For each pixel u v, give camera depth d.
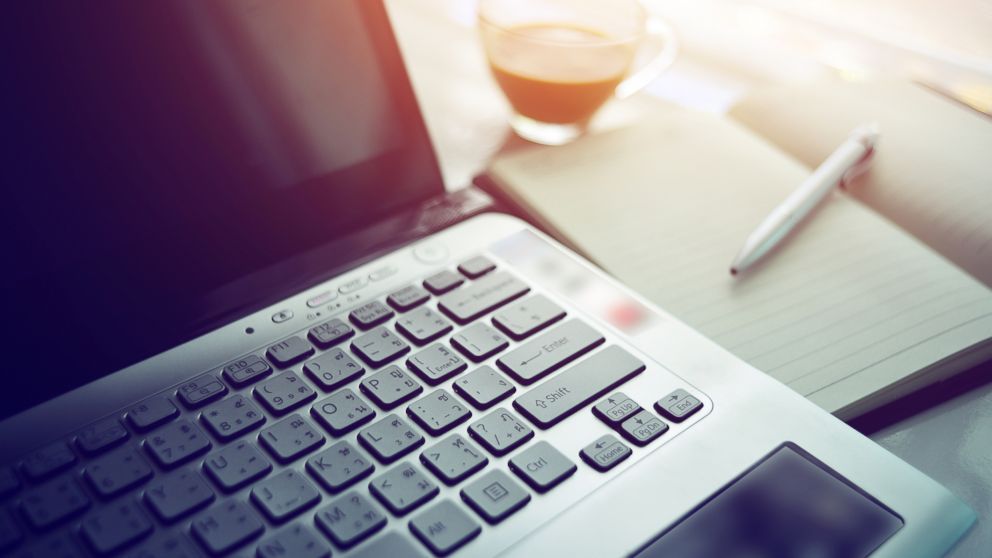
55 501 0.27
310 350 0.34
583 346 0.35
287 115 0.40
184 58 0.37
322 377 0.33
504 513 0.28
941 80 0.65
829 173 0.50
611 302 0.37
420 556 0.27
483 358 0.34
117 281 0.36
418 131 0.45
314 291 0.37
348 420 0.31
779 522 0.28
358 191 0.42
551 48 0.54
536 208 0.48
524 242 0.41
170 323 0.37
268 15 0.40
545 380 0.33
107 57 0.36
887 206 0.51
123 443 0.30
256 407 0.31
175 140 0.37
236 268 0.39
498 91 0.62
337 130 0.42
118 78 0.36
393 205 0.43
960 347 0.39
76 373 0.34
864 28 0.69
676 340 0.36
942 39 0.64
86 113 0.35
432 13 0.76
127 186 0.36
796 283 0.43
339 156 0.42
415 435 0.30
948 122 0.58
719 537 0.28
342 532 0.27
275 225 0.40
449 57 0.69
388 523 0.28
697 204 0.50
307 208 0.41
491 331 0.35
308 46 0.41
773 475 0.30
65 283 0.35
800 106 0.60
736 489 0.29
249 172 0.39
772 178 0.52
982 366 0.40
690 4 0.75
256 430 0.31
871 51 0.69
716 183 0.52
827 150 0.56
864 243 0.47
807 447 0.31
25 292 0.34
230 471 0.29
